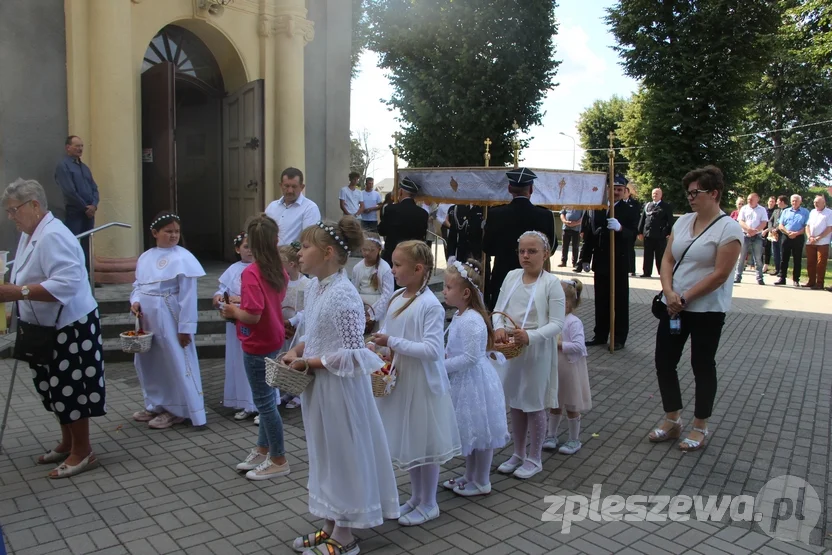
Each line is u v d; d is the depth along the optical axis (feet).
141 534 10.99
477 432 12.07
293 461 14.30
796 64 108.27
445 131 76.54
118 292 24.48
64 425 13.70
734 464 14.53
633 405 18.90
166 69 27.84
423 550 10.69
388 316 11.73
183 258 15.96
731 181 93.04
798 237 46.01
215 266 34.04
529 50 72.64
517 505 12.44
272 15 32.55
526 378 13.50
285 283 13.42
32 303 12.78
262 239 13.06
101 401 13.44
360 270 18.54
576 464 14.52
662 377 15.97
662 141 92.27
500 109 72.54
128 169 26.61
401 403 11.28
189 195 36.81
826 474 14.01
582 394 15.24
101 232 26.21
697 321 15.24
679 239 15.72
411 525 11.53
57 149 25.80
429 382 11.16
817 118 110.11
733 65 86.69
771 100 115.03
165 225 16.03
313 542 10.46
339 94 35.78
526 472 13.66
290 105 32.96
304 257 10.25
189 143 36.09
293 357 10.52
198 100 35.53
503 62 72.43
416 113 77.30
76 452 13.44
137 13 28.22
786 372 22.85
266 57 32.68
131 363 22.02
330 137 35.70
